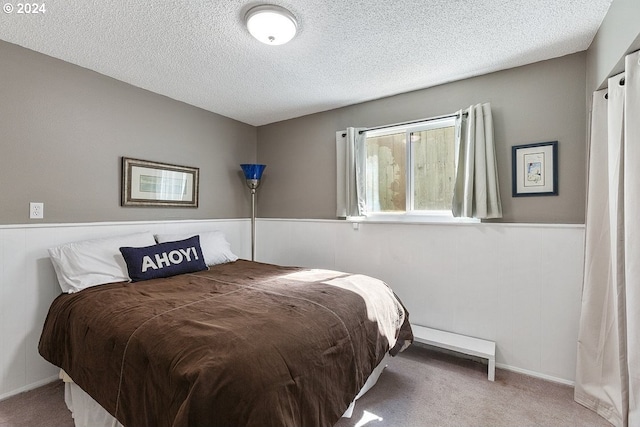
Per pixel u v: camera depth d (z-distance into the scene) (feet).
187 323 4.45
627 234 4.80
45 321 6.38
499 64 7.51
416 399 6.31
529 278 7.32
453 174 8.64
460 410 5.95
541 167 7.25
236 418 3.27
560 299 6.99
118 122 8.41
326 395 4.22
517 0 5.27
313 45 6.69
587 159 6.59
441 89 8.68
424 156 9.11
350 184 9.89
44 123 7.06
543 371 7.17
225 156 11.53
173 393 3.54
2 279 6.45
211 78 8.34
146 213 9.09
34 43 6.59
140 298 5.75
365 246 9.83
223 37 6.39
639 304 4.61
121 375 4.27
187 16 5.68
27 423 5.59
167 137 9.62
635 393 4.65
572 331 6.88
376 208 9.96
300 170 11.57
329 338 4.62
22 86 6.72
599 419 5.71
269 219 12.24
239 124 12.10
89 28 6.05
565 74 7.05
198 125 10.56
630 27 4.56
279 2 5.31
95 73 7.93
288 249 11.69
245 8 5.47
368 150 10.11
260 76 8.22
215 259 9.31
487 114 7.66
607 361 5.87
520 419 5.70
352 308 5.58
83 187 7.72
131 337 4.37
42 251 6.98
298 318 4.73
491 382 6.97
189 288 6.48
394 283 9.25
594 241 6.14
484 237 7.85
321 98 9.78
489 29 6.11
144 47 6.77
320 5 5.39
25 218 6.77
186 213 10.18
